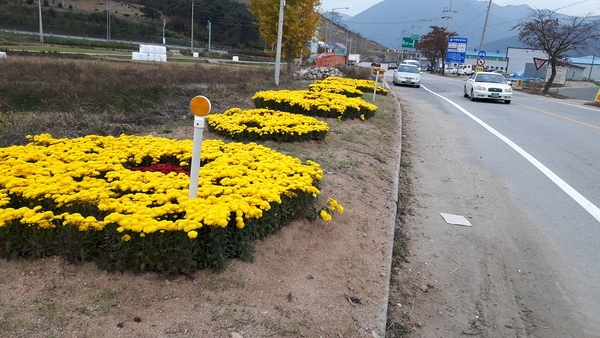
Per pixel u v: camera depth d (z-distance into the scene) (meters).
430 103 19.17
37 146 6.02
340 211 4.98
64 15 75.25
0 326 3.06
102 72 19.62
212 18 92.81
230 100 14.29
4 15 67.06
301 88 19.52
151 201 4.13
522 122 14.59
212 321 3.29
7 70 18.20
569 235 5.80
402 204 6.62
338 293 3.90
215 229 3.78
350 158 7.82
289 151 7.59
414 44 77.75
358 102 11.99
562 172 8.60
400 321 3.94
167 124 9.97
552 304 4.31
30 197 4.05
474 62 82.00
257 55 78.12
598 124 15.19
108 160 5.50
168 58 48.38
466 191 7.39
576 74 66.94
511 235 5.77
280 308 3.54
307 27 25.05
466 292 4.46
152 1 97.81
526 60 81.06
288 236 4.50
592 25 33.78
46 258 3.76
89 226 3.60
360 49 128.38
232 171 5.04
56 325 3.12
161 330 3.16
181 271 3.67
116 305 3.36
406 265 4.89
